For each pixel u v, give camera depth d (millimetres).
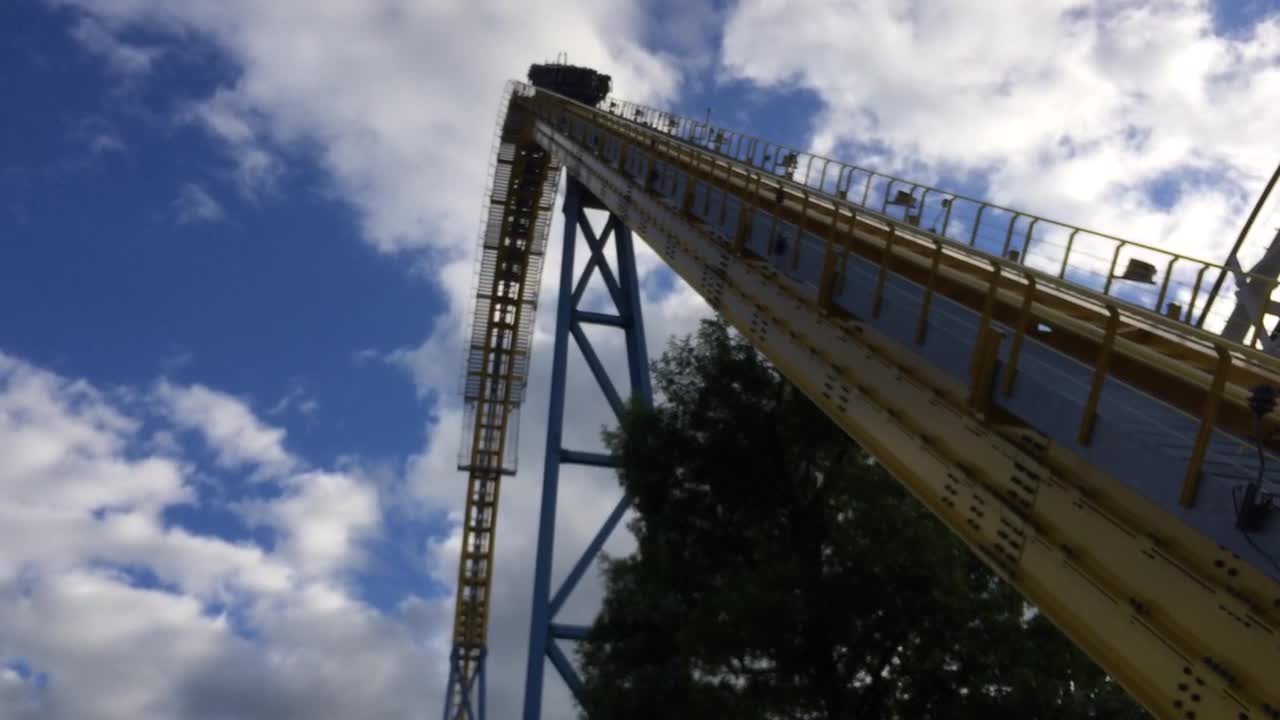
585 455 53594
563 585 49594
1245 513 12367
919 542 27797
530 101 73812
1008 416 18391
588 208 62062
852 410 24312
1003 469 18359
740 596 28625
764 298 30812
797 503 32156
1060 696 27312
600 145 55531
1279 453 14062
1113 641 15328
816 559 30234
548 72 93062
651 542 32781
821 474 32719
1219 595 13680
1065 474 16891
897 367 22766
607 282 60062
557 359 56125
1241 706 13062
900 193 32625
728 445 32469
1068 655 27281
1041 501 17328
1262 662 12938
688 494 32719
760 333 30438
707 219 37969
